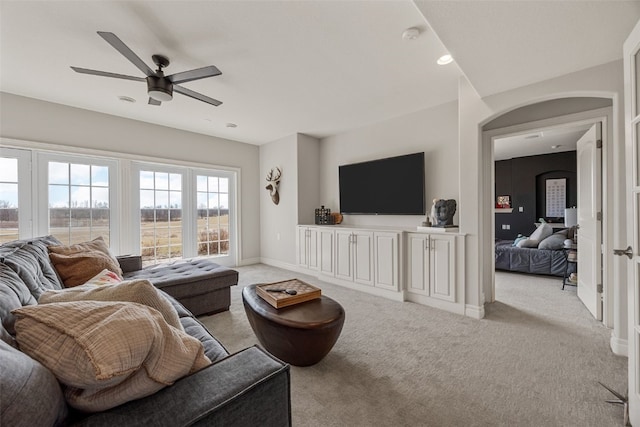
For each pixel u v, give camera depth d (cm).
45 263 186
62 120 347
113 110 369
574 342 226
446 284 299
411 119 382
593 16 158
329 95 323
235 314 293
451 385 172
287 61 249
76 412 75
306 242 457
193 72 219
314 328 174
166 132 439
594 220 279
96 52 233
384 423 142
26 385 59
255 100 337
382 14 190
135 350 71
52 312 77
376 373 185
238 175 530
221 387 82
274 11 187
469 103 279
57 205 349
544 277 455
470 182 282
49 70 264
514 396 162
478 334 242
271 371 91
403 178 380
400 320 274
